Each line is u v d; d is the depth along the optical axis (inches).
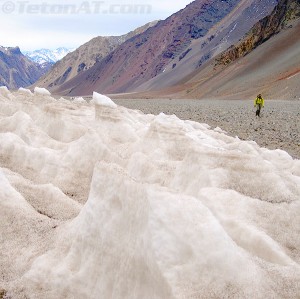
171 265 301.6
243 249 349.1
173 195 324.5
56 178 658.8
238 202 422.0
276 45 5634.8
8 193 496.4
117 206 357.4
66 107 1064.8
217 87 5762.8
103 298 339.9
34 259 405.4
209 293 290.0
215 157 493.4
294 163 671.8
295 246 380.8
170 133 701.3
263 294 295.6
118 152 724.7
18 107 1096.2
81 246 375.9
